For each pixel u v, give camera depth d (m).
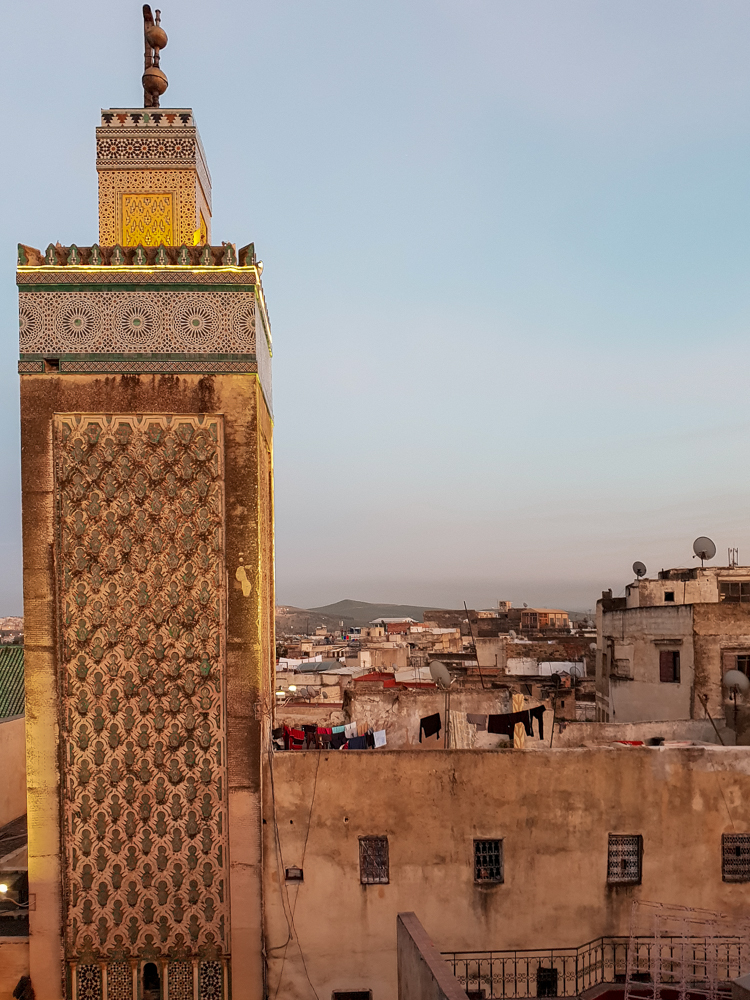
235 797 11.82
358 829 12.22
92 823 11.65
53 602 11.77
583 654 42.00
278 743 15.13
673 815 12.52
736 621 22.28
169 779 11.74
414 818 12.30
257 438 12.05
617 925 12.36
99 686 11.74
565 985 12.14
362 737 15.51
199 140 13.31
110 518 11.87
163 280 12.06
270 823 12.09
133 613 11.82
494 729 15.13
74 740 11.67
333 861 12.15
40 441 11.85
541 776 12.46
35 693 11.70
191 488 11.97
